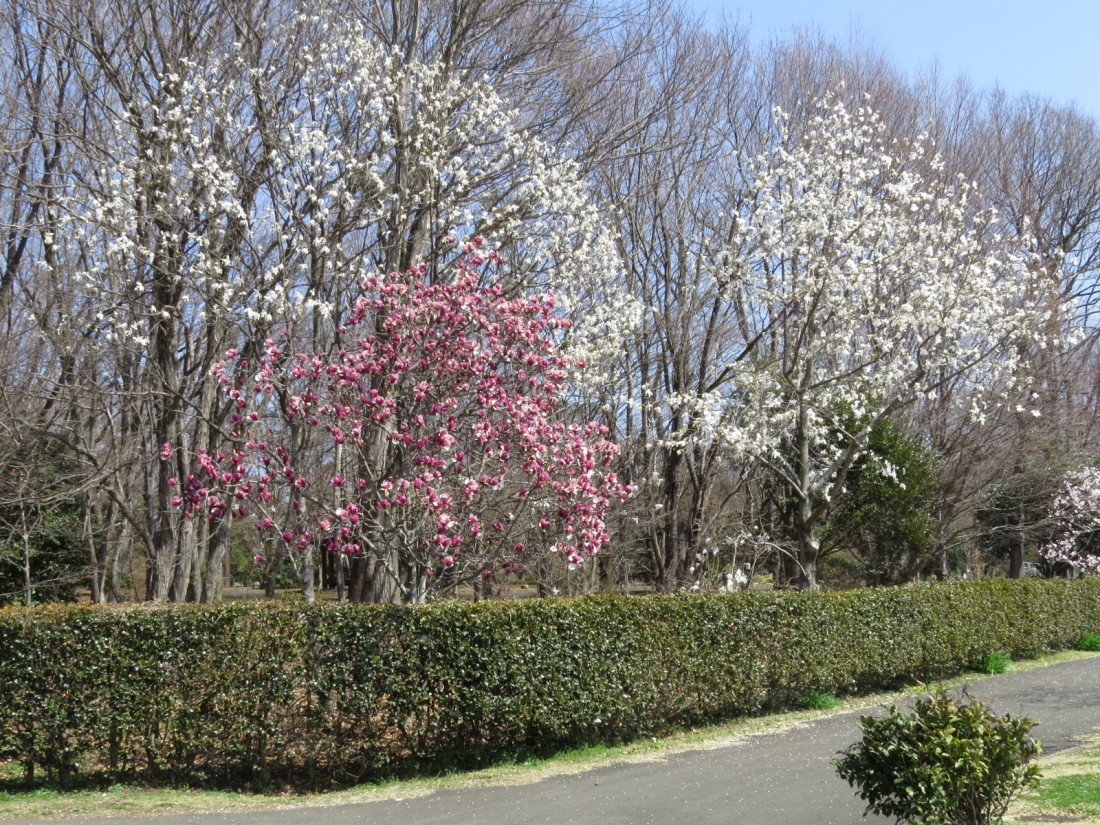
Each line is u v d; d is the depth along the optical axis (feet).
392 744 24.77
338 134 40.04
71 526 51.98
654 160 57.31
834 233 43.01
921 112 66.64
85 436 51.03
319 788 23.76
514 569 33.63
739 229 47.26
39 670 23.17
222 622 23.86
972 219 57.88
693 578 52.95
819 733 30.40
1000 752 16.75
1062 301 64.80
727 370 54.13
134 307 39.58
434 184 40.32
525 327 30.81
